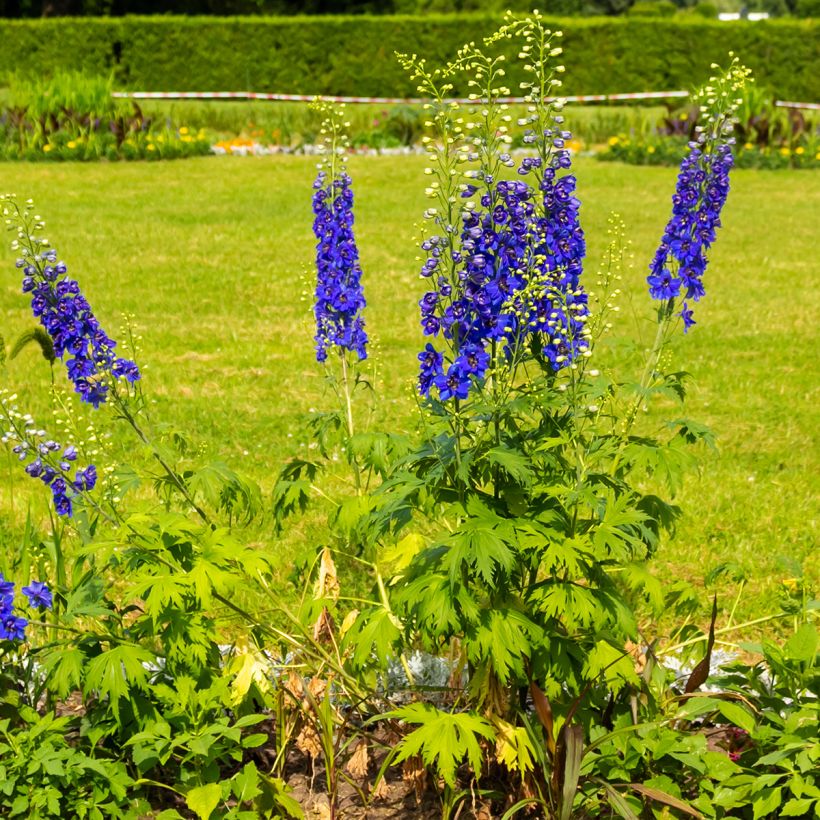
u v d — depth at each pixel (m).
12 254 12.45
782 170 20.31
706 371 8.59
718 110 4.00
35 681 3.49
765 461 6.77
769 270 12.34
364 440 4.01
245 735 3.66
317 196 4.19
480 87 3.16
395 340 9.27
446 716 2.99
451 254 3.14
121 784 3.08
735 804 3.03
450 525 4.23
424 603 3.02
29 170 18.75
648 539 3.31
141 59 30.00
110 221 14.66
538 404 3.28
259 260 12.51
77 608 3.25
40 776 3.06
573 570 2.95
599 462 3.91
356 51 29.39
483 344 3.24
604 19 29.86
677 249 4.09
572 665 3.26
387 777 3.56
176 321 9.93
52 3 41.59
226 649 4.23
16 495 5.98
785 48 28.72
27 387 7.86
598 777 3.20
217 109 26.97
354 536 3.97
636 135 21.38
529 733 3.11
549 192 3.32
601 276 3.76
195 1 41.31
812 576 5.18
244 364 8.62
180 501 4.21
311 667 3.55
